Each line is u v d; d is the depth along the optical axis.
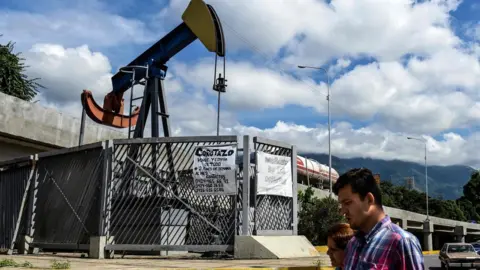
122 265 11.16
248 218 14.27
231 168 14.46
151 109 23.58
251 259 13.50
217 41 22.39
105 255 14.58
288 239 14.96
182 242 14.87
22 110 27.23
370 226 2.65
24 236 16.92
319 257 14.41
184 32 23.50
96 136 32.72
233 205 14.45
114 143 15.47
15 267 10.19
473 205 134.50
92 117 28.06
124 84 27.55
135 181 15.23
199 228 14.77
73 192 16.22
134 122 29.91
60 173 16.89
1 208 18.64
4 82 37.72
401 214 60.47
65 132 30.11
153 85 23.89
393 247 2.46
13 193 18.27
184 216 15.00
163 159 15.27
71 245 15.53
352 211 2.67
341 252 3.71
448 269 21.50
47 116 28.88
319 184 54.19
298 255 14.41
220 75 23.00
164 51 24.00
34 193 17.42
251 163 14.90
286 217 15.66
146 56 24.88
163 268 10.18
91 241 14.71
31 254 16.47
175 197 14.81
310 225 26.52
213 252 14.67
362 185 2.66
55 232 16.39
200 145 14.88
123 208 15.20
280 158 15.43
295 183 15.88
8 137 26.92
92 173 15.75
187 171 14.99
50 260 13.02
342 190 2.73
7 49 39.69
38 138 28.14
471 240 105.25
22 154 28.55
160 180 15.15
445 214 110.00
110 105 28.70
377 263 2.45
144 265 11.17
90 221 15.44
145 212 15.01
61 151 16.78
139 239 14.82
